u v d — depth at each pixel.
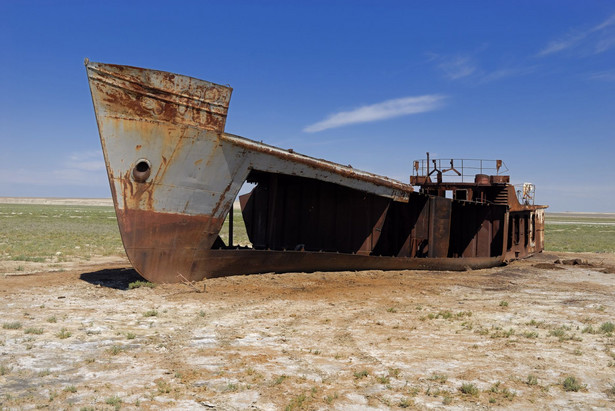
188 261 14.27
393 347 8.65
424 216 20.92
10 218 67.69
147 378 6.74
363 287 15.34
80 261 21.22
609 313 12.32
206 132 13.85
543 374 7.39
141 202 13.24
